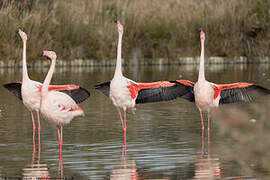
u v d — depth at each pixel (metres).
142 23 36.78
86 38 35.22
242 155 11.05
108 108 17.66
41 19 33.50
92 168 10.11
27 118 15.52
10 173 9.74
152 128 14.15
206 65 36.50
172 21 37.38
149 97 13.55
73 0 35.97
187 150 11.59
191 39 37.84
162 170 9.97
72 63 34.75
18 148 11.75
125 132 13.07
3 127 14.12
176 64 37.19
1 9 32.28
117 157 10.95
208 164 10.39
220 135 13.20
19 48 32.72
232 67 34.59
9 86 13.44
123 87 13.15
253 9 39.06
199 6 38.28
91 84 23.72
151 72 30.20
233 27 38.41
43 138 12.84
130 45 36.38
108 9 36.41
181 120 15.41
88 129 13.98
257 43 39.06
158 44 37.19
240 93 13.81
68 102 11.68
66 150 11.59
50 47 33.59
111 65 35.84
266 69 32.72
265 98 19.94
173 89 13.59
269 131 11.08
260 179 9.35
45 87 11.43
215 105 13.74
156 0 38.28
